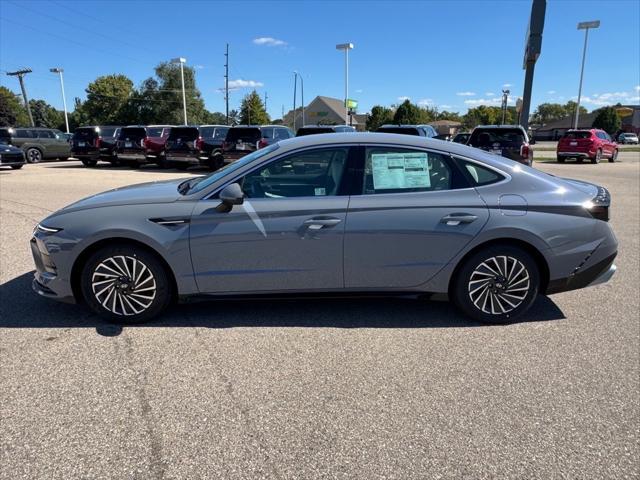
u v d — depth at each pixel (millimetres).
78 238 3664
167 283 3832
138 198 3852
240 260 3734
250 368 3227
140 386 2992
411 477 2250
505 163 3941
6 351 3416
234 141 16531
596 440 2516
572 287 3963
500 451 2430
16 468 2285
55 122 108750
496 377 3135
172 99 74000
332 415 2721
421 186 3803
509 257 3818
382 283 3838
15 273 5102
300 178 3814
